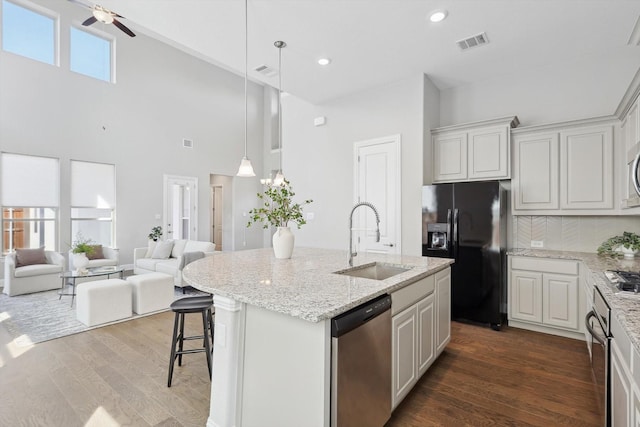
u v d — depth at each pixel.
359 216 4.46
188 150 7.93
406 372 2.00
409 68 3.78
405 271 2.33
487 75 3.97
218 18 2.81
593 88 3.47
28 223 5.58
